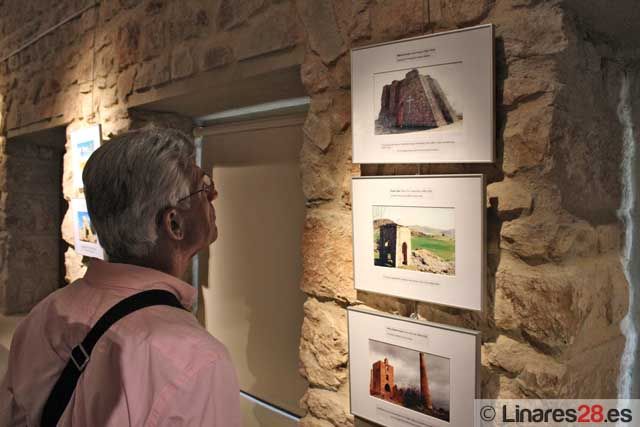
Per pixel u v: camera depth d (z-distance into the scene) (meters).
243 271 2.39
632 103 1.31
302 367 1.60
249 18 1.75
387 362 1.35
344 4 1.43
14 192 3.84
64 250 4.10
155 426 0.64
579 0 1.02
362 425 1.45
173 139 0.83
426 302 1.25
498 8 1.12
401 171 1.33
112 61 2.54
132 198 0.77
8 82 3.77
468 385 1.19
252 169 2.35
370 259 1.36
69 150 2.99
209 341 0.72
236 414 0.72
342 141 1.46
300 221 2.13
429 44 1.19
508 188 1.12
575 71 1.11
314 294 1.55
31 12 3.42
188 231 0.85
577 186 1.13
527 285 1.09
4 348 3.18
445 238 1.20
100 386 0.67
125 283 0.76
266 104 2.28
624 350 1.30
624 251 1.32
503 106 1.12
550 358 1.08
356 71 1.35
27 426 0.77
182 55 2.05
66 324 0.74
